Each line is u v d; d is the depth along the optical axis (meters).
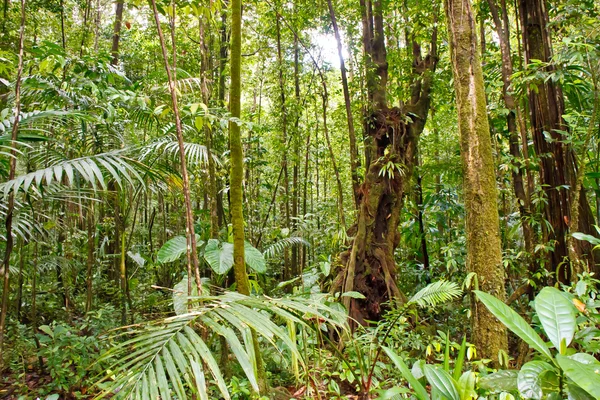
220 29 5.94
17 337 3.33
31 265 3.76
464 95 2.66
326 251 6.86
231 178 2.43
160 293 5.07
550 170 3.37
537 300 1.53
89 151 3.42
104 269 5.62
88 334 3.72
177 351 1.12
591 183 3.76
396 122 4.84
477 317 2.50
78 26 7.11
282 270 7.84
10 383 3.03
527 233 3.62
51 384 2.82
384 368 2.79
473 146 2.61
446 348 1.84
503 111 3.64
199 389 1.06
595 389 1.06
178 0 2.43
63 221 4.16
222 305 1.36
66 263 4.08
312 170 10.59
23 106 3.01
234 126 2.41
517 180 3.75
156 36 6.50
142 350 1.14
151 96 3.03
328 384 2.78
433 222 6.01
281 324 3.14
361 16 5.47
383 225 4.66
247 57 8.28
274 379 3.08
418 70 5.32
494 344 2.43
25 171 3.22
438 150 6.14
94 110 3.21
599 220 3.78
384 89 5.06
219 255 3.29
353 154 5.00
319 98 8.71
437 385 1.50
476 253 2.56
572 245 2.76
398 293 4.28
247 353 1.18
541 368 1.38
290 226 7.01
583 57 2.66
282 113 6.95
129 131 3.92
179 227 6.00
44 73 2.88
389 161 4.49
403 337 3.12
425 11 5.19
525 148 3.54
